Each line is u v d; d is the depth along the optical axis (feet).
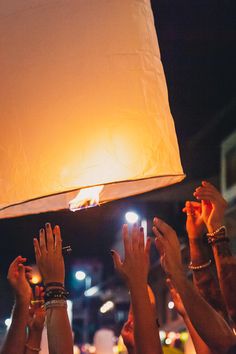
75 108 9.63
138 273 10.08
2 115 9.82
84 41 9.77
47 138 9.63
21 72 9.80
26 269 11.39
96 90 9.67
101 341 24.25
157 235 9.71
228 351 8.95
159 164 9.78
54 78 9.70
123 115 9.70
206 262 10.77
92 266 61.41
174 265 9.43
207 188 10.27
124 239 10.23
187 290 9.20
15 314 11.04
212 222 10.10
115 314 58.18
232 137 43.73
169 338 29.50
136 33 9.94
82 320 60.39
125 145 9.64
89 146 9.57
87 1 9.85
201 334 9.08
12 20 9.92
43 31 9.82
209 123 44.80
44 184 9.59
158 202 39.91
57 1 9.86
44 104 9.68
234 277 9.61
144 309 9.93
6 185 9.78
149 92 9.88
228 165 43.93
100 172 9.53
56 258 10.25
